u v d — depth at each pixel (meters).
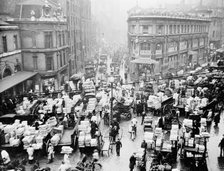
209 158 19.83
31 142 21.09
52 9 45.91
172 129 21.72
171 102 30.42
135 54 53.84
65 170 17.75
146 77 50.56
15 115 25.80
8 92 35.69
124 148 22.50
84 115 27.20
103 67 58.88
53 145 21.17
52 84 43.56
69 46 56.19
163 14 52.56
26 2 43.44
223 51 64.75
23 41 42.34
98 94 34.34
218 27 96.44
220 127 25.09
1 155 19.41
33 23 41.28
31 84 42.53
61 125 23.88
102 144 22.14
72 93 34.88
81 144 20.89
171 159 19.12
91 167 18.09
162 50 54.50
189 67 59.41
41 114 26.64
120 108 29.03
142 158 18.78
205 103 28.03
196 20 71.19
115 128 23.80
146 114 29.89
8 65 37.69
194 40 74.00
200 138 19.77
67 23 54.44
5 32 36.78
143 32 52.12
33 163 19.97
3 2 42.47
